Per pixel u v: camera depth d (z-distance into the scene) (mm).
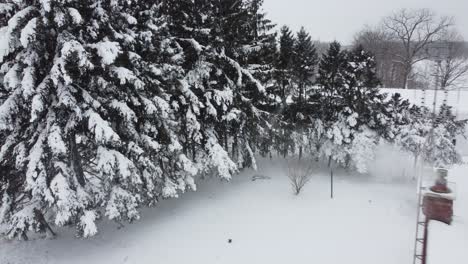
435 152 14945
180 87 10953
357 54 16141
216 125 13695
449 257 7660
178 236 10398
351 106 15969
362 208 12852
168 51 10477
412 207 13000
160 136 10461
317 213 12305
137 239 10133
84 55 7180
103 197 9062
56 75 7180
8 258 8852
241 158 14844
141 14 9594
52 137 7566
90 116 7938
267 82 16031
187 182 11602
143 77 9547
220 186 14664
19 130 8312
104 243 9820
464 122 17438
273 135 16812
